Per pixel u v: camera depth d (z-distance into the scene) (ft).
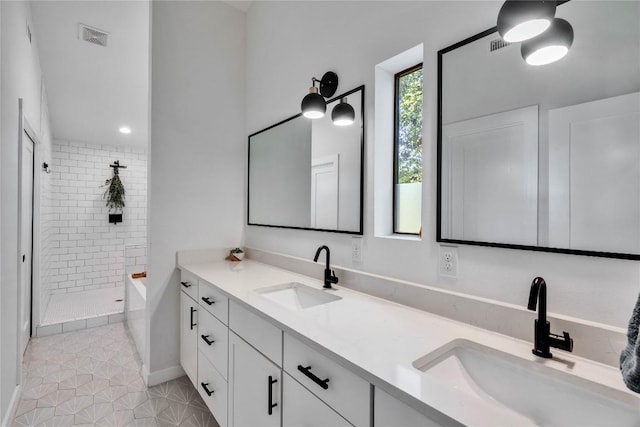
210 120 7.83
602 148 2.72
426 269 4.12
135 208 15.39
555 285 3.03
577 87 2.85
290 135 6.69
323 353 2.94
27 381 7.06
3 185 5.30
